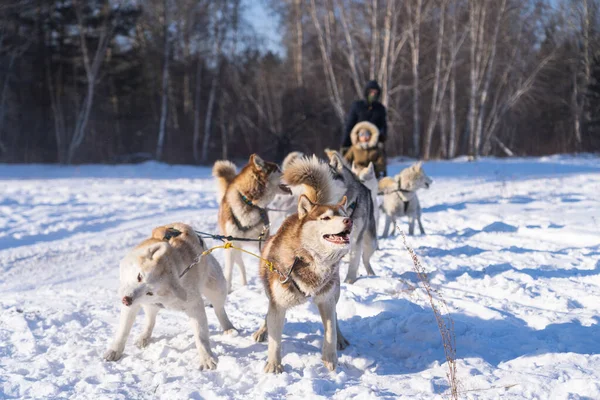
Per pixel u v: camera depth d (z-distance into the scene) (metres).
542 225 9.98
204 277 4.91
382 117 10.73
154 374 4.31
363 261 7.29
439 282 6.81
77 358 4.58
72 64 34.25
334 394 3.91
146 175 23.84
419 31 29.56
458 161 27.88
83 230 10.73
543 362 4.38
